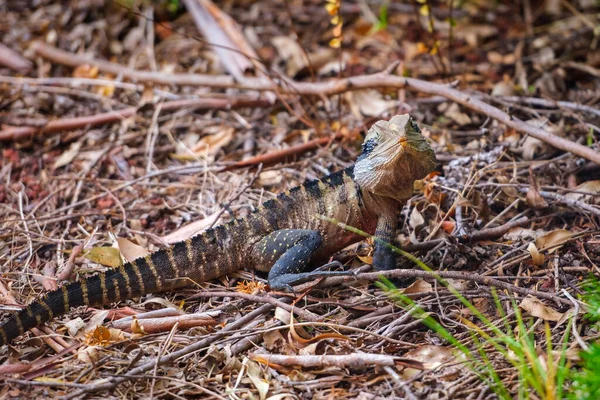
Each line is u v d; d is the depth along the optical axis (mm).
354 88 12195
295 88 12398
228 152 12430
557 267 8984
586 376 7047
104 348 7973
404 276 8578
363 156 8930
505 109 12406
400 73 13930
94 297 8570
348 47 15109
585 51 14273
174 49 15117
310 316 8320
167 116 13094
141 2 15922
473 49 14891
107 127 12977
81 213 10734
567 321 8102
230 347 8008
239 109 13383
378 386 7484
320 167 11477
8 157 12242
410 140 8438
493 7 16125
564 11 15750
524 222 9922
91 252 9477
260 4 16469
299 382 7539
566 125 12117
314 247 8984
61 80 13766
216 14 14844
